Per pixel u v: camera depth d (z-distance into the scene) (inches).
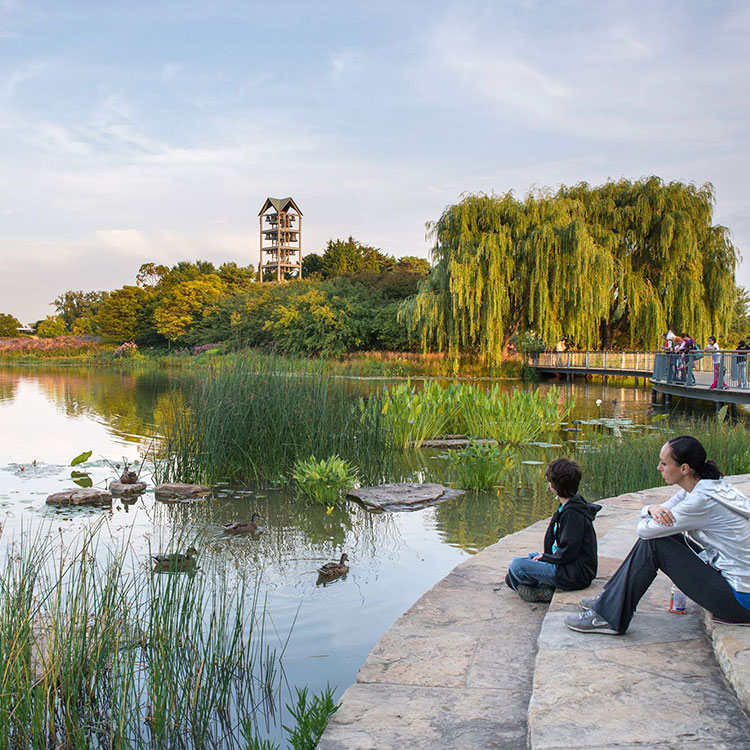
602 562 195.0
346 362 1584.6
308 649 173.0
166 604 166.2
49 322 3284.9
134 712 142.6
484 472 377.4
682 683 121.6
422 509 325.4
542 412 577.9
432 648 149.6
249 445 386.6
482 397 556.4
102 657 149.9
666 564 137.9
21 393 1004.6
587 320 1230.3
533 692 119.4
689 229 1223.5
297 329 1728.6
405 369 1461.6
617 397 974.4
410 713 122.6
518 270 1259.2
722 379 698.2
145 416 703.7
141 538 270.8
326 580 224.1
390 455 432.5
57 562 230.5
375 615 194.4
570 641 141.2
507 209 1259.8
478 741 112.8
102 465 434.0
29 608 153.1
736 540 132.4
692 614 154.0
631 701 115.6
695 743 102.7
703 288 1249.4
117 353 2353.6
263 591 213.5
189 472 381.1
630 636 142.6
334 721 120.6
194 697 142.6
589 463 401.4
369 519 305.6
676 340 926.4
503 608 172.2
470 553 255.4
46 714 131.8
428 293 1291.8
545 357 1408.7
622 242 1289.4
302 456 384.8
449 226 1284.4
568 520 171.2
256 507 327.0
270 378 408.8
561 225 1219.9
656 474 353.4
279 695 151.1
